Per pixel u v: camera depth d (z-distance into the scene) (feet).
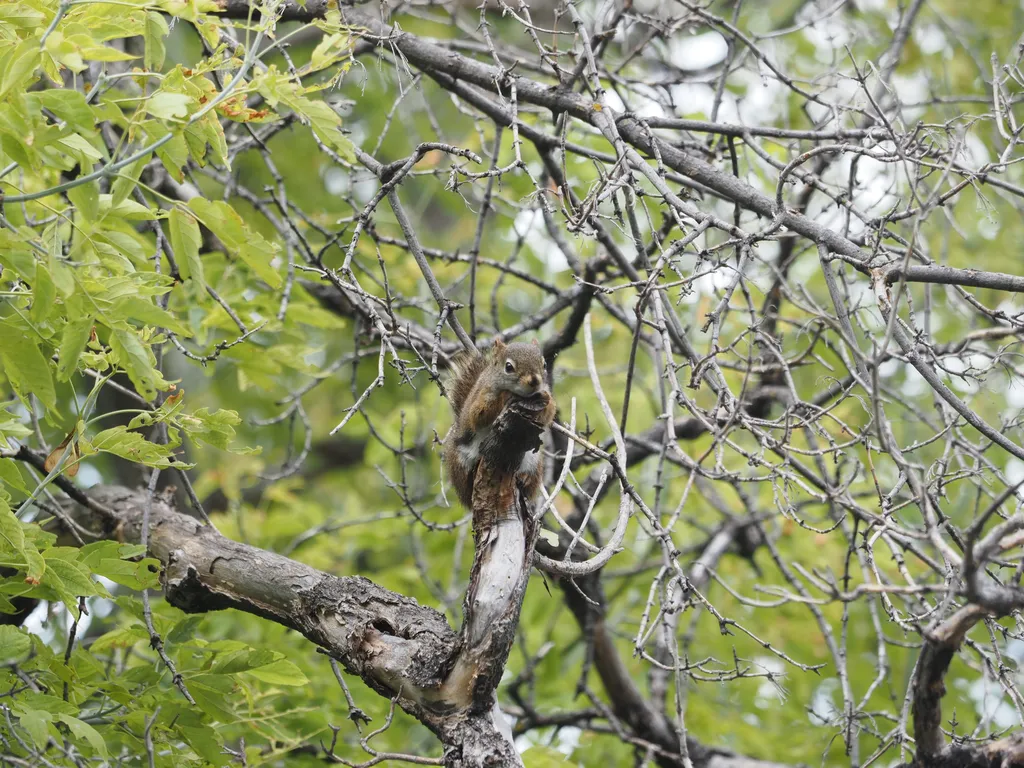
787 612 49.11
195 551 29.07
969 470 25.36
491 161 32.86
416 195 65.51
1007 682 24.93
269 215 38.11
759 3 58.34
